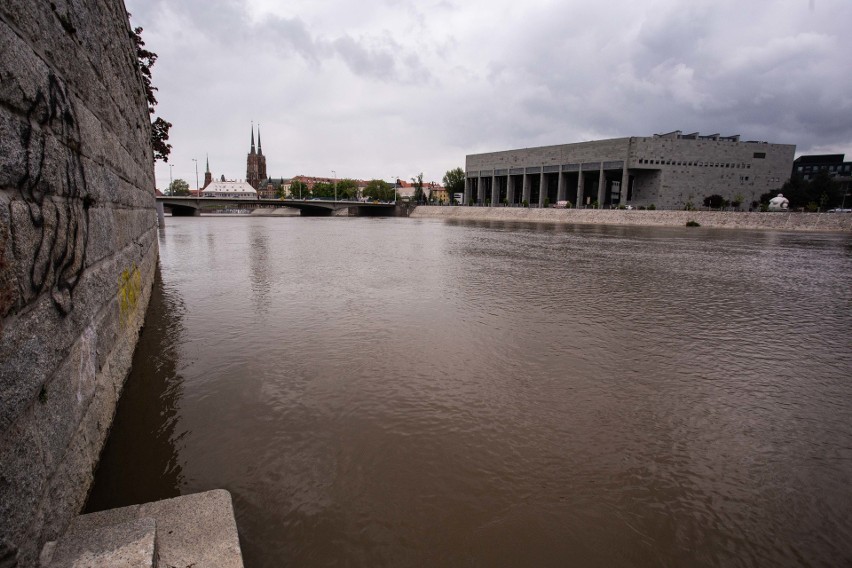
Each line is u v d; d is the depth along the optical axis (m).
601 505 4.61
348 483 4.82
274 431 5.81
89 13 5.30
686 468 5.26
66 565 2.84
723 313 12.80
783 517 4.51
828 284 18.30
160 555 3.11
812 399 7.14
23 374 2.78
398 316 11.57
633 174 100.44
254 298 13.46
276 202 93.88
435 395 6.96
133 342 7.89
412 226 65.56
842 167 139.75
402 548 3.99
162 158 26.59
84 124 4.68
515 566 3.83
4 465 2.47
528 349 9.19
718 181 95.62
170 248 28.83
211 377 7.45
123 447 5.36
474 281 17.33
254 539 4.03
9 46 2.83
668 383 7.64
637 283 17.58
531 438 5.80
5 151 2.67
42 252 3.18
